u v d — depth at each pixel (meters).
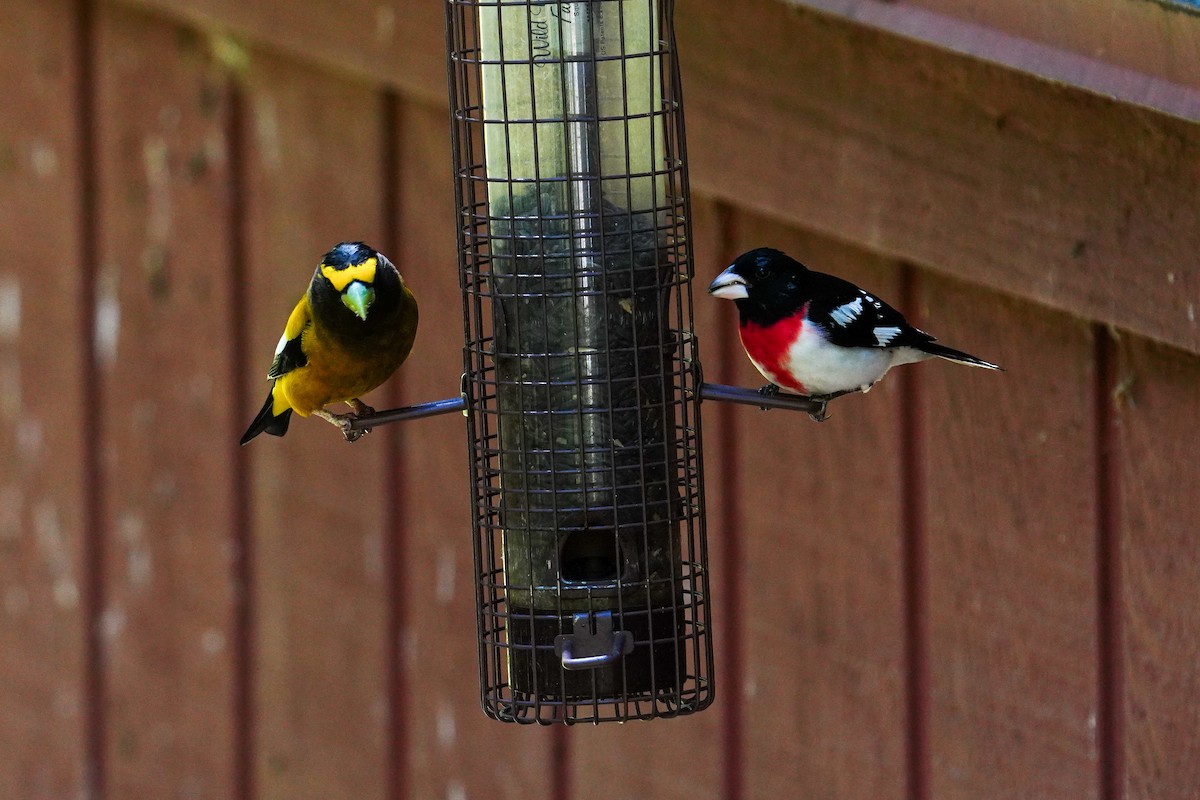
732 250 10.11
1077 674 9.16
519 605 9.14
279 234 11.55
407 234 11.11
